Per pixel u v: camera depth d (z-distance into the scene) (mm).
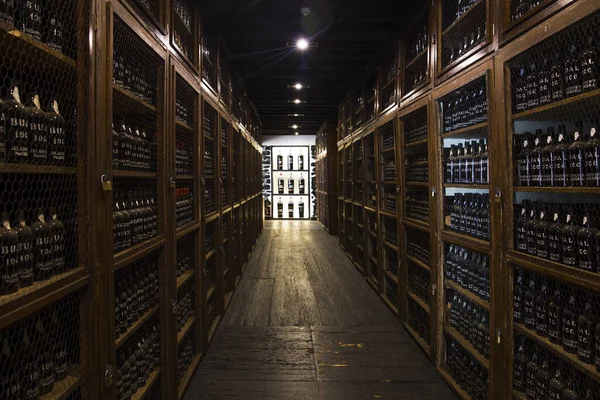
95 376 1529
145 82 2240
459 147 3012
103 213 1586
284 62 5984
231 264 5273
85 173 1490
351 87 7316
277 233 11914
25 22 1299
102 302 1578
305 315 4633
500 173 2236
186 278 2996
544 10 1796
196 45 3344
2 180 1250
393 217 4621
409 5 3941
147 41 2066
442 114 3168
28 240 1261
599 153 1748
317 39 4762
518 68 2145
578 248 1794
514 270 2211
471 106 2746
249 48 5172
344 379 3137
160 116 2379
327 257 8109
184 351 3047
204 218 3551
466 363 2842
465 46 2814
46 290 1247
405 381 3107
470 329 2816
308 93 8172
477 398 2645
